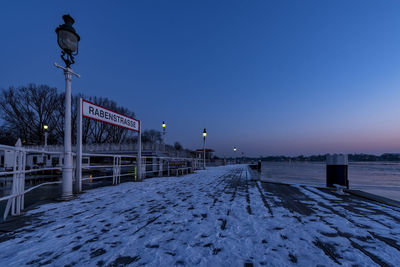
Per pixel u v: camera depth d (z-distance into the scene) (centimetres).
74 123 4166
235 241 268
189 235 288
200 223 341
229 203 494
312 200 539
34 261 213
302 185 823
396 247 253
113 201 510
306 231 306
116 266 203
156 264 208
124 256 225
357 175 3466
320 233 298
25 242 261
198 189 716
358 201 529
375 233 299
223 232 300
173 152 2792
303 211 422
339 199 555
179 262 212
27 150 418
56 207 445
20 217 370
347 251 241
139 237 279
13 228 312
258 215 390
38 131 4175
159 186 787
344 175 721
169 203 491
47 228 313
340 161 737
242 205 473
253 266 206
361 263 213
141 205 468
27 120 4091
